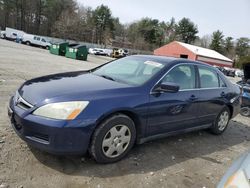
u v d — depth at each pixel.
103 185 3.20
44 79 4.08
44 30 76.62
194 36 90.75
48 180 3.14
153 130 4.12
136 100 3.76
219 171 4.05
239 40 88.81
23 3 74.19
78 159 3.68
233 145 5.30
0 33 51.56
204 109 5.02
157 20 94.25
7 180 3.02
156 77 4.17
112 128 3.58
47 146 3.21
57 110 3.21
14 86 7.53
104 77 4.39
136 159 3.96
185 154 4.46
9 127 4.33
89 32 75.12
